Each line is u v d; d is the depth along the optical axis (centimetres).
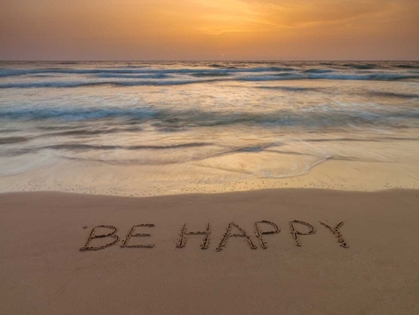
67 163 361
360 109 679
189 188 292
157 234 212
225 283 167
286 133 497
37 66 2208
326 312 148
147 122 573
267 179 312
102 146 425
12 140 454
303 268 178
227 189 288
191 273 174
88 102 754
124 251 194
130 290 162
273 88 1052
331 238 207
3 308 151
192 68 2075
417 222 225
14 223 225
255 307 151
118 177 322
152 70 1847
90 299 156
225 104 741
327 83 1198
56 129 521
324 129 523
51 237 208
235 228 219
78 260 185
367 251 193
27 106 695
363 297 156
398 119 591
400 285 164
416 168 340
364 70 1784
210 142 444
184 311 149
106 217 234
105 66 2314
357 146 424
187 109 682
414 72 1628
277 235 211
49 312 149
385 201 256
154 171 337
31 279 169
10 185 300
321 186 293
